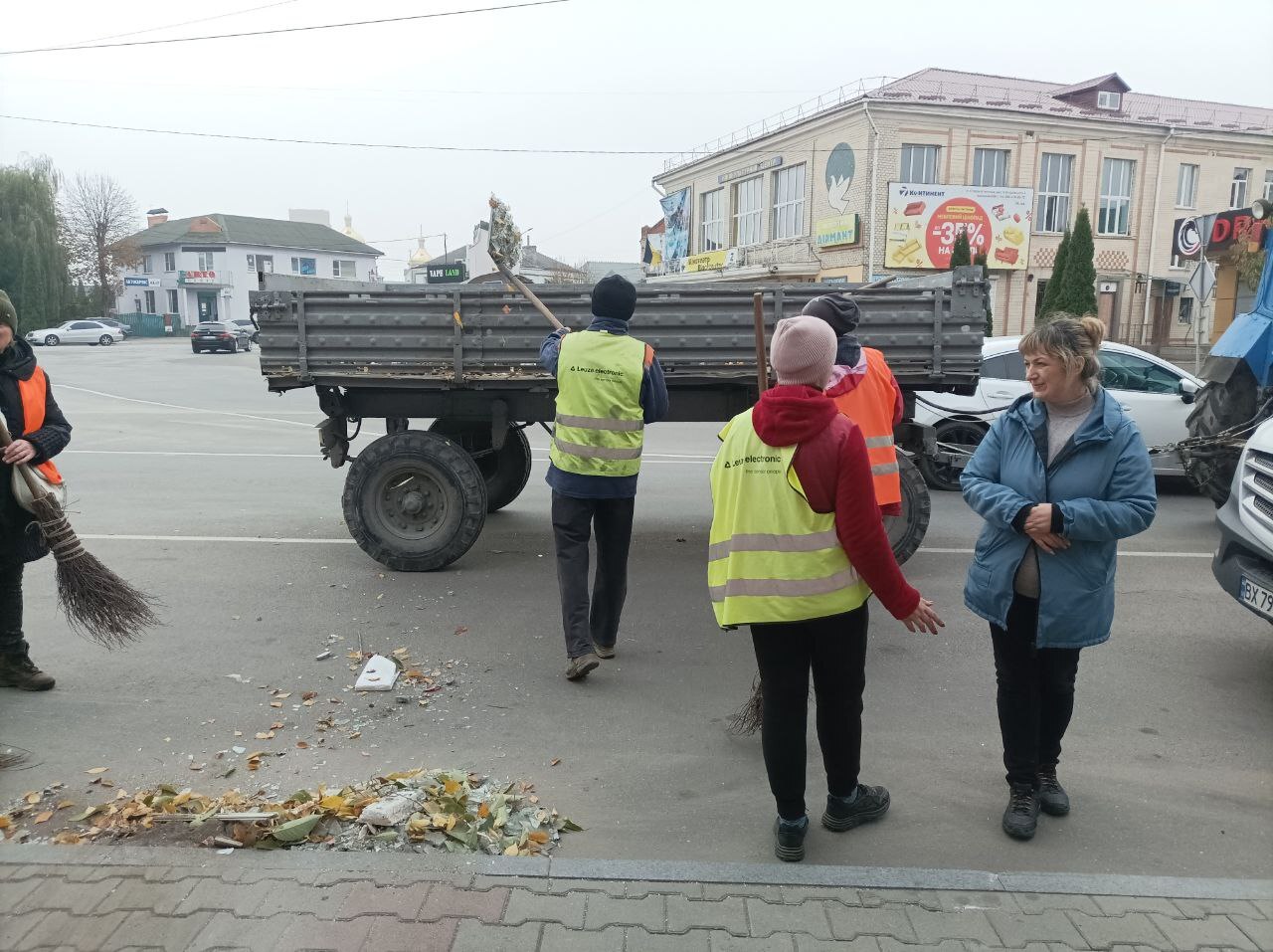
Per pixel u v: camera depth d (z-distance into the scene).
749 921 2.56
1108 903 2.67
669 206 40.91
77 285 60.38
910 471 6.17
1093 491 2.98
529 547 7.09
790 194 32.38
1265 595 4.34
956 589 6.16
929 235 28.08
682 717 4.16
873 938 2.50
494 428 6.29
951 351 5.84
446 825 3.03
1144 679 4.65
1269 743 3.97
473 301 5.91
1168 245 30.69
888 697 4.41
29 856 2.79
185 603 5.66
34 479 3.95
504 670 4.68
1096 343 2.99
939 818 3.31
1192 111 33.84
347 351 6.01
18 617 4.29
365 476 6.21
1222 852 3.11
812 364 2.77
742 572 2.83
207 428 14.72
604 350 4.50
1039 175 29.33
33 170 56.62
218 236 68.88
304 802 3.25
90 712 4.12
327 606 5.64
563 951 2.41
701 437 14.70
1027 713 3.18
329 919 2.52
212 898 2.61
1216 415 7.10
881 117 27.64
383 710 4.20
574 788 3.51
